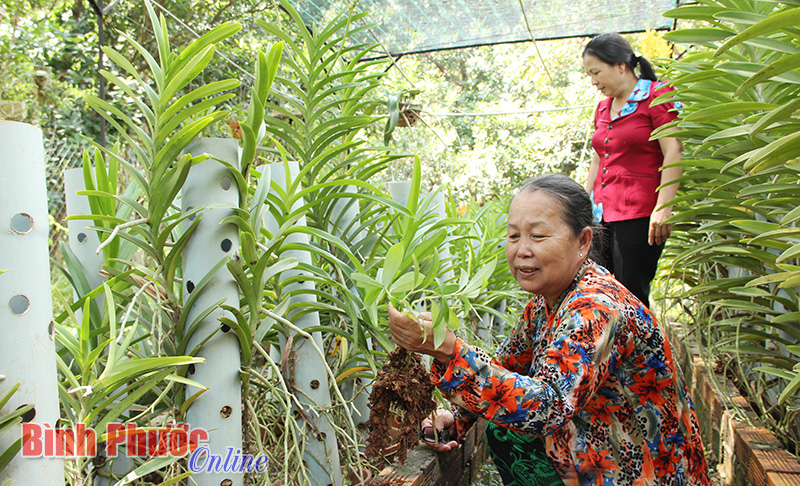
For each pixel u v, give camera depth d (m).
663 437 1.18
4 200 0.75
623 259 2.41
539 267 1.15
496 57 9.88
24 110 1.58
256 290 1.11
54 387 0.81
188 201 1.08
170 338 1.16
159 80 1.05
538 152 8.48
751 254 1.69
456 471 1.78
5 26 4.51
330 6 3.80
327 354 1.59
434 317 1.05
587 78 8.37
